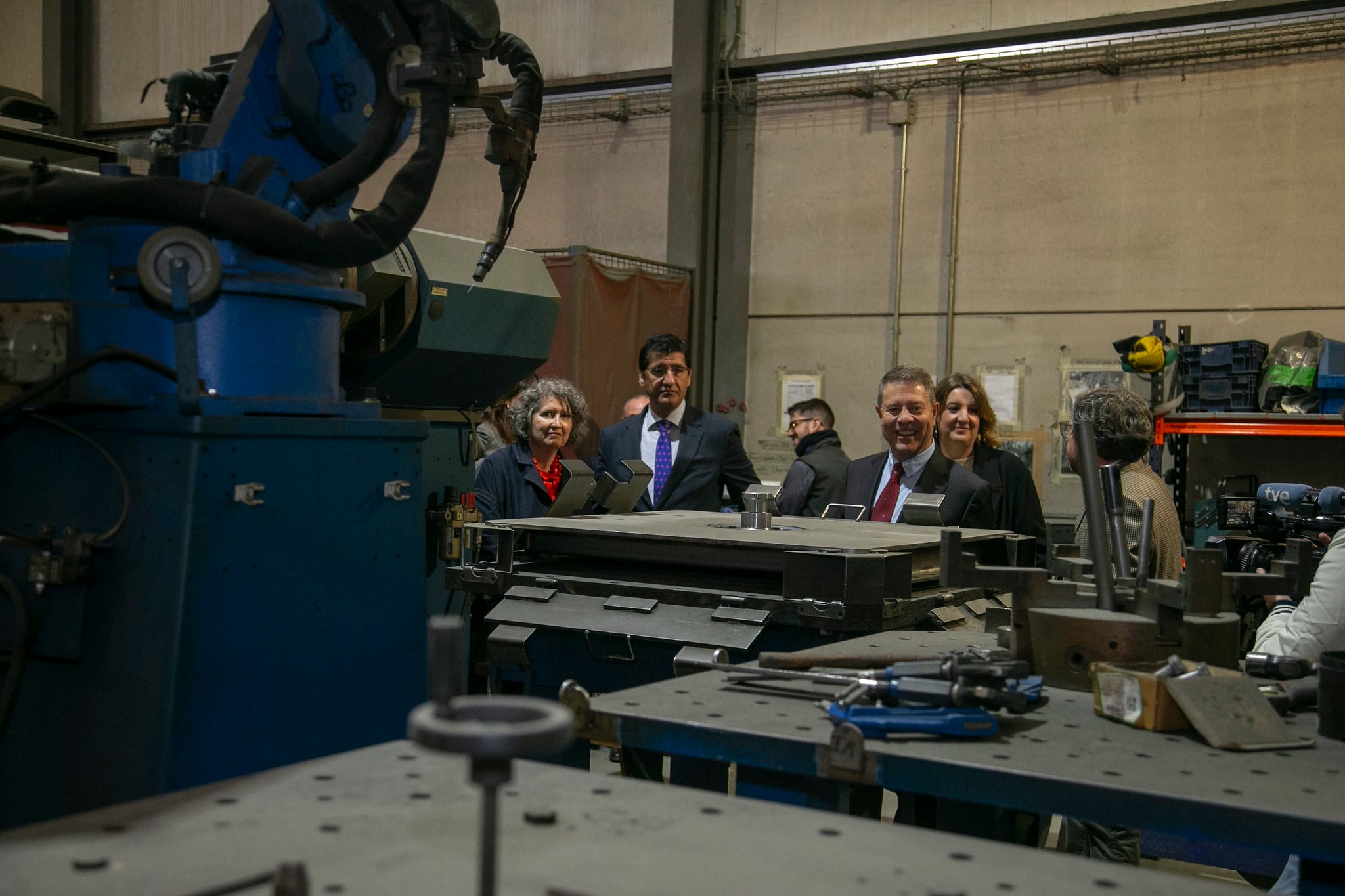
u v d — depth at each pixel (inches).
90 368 60.1
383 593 68.5
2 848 30.5
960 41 258.2
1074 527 157.8
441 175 311.4
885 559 69.7
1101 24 244.8
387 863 29.7
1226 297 236.1
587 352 240.8
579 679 76.7
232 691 59.4
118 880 28.1
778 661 56.9
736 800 36.2
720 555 76.1
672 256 282.4
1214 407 213.6
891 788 43.1
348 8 65.2
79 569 58.6
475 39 71.1
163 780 56.2
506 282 116.1
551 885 28.3
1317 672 54.3
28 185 62.3
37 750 61.5
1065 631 54.4
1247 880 111.3
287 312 65.1
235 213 60.8
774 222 279.9
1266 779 40.8
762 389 281.6
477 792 36.1
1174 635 54.1
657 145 289.7
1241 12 233.1
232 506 59.6
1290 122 230.1
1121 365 237.1
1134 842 90.7
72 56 346.9
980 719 45.7
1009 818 60.1
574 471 95.0
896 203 267.0
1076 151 248.8
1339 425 198.1
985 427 128.9
